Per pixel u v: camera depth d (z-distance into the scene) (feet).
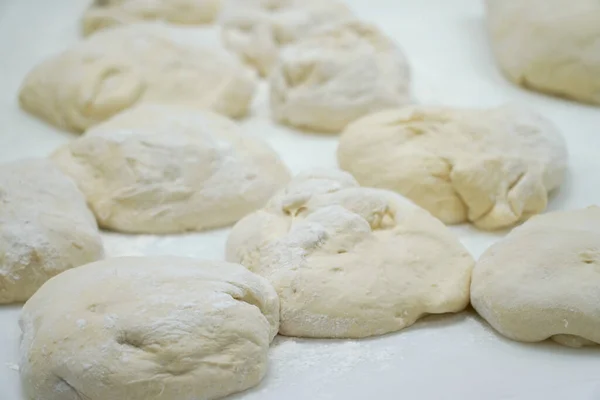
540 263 1.86
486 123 2.32
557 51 2.71
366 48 2.78
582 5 2.71
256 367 1.74
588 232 1.90
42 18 3.49
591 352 1.81
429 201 2.24
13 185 2.15
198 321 1.73
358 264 1.91
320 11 3.14
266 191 2.30
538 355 1.81
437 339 1.87
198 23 3.42
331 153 2.58
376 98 2.63
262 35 3.05
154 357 1.69
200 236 2.24
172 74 2.75
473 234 2.22
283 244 1.94
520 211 2.19
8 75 3.07
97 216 2.25
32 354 1.71
